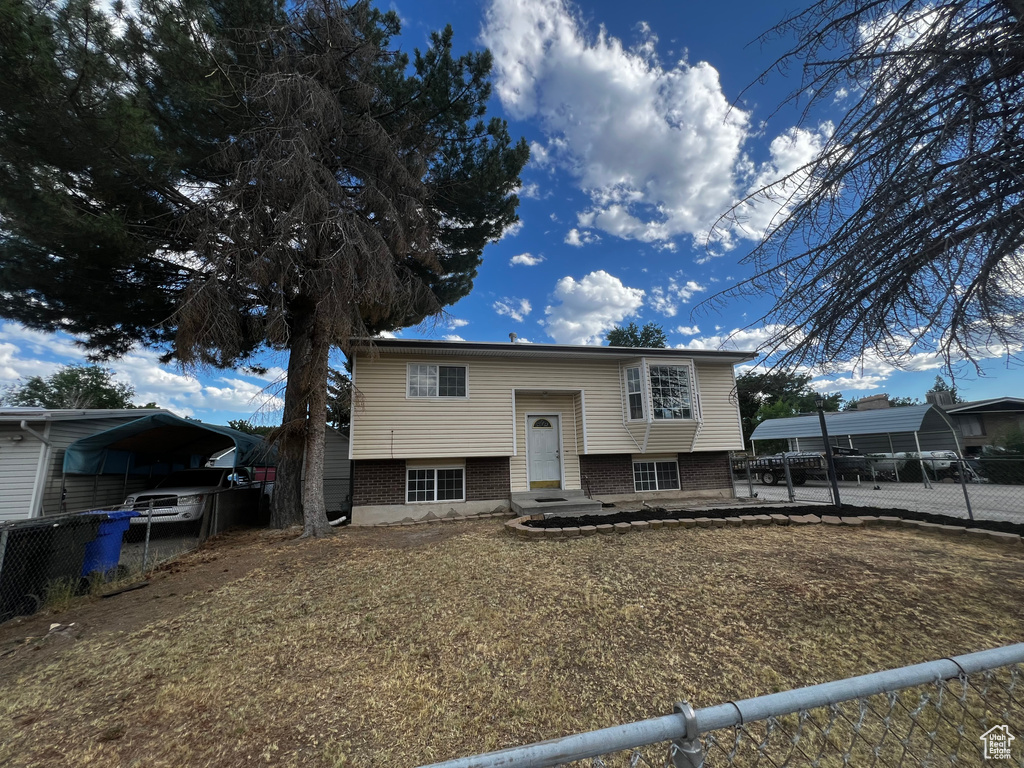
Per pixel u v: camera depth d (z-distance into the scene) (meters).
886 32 2.98
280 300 9.29
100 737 3.14
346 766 2.78
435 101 10.95
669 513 9.57
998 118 2.85
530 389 12.66
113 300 9.86
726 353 13.45
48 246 7.75
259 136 8.73
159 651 4.39
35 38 6.31
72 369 31.55
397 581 6.11
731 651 4.01
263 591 5.99
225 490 11.51
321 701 3.47
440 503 11.82
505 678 3.72
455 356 12.24
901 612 4.55
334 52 9.40
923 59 2.85
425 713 3.29
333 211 8.76
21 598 5.88
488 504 12.16
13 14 6.14
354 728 3.14
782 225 3.54
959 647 3.87
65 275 8.91
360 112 10.22
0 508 10.00
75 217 7.23
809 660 3.81
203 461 17.16
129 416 12.12
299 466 11.38
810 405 34.00
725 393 14.20
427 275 13.34
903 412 20.45
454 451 11.77
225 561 7.80
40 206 6.84
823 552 6.69
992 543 6.94
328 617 5.02
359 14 9.59
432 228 11.08
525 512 10.90
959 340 3.06
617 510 11.33
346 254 8.52
